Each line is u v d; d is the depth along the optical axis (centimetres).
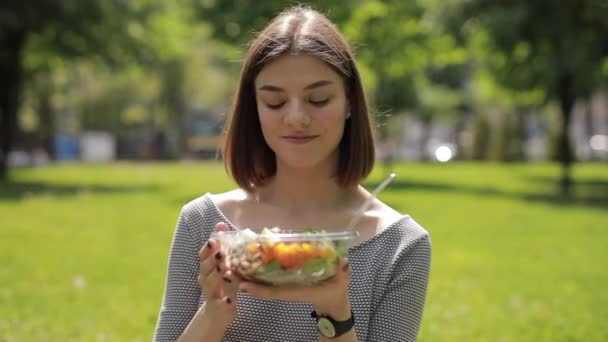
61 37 2294
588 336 657
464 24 2034
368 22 2138
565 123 2181
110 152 4269
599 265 1001
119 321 676
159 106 4706
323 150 256
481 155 3728
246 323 261
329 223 271
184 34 2430
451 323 683
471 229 1322
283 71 252
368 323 259
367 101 271
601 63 1950
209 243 231
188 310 268
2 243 1076
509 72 2278
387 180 253
